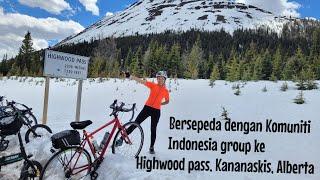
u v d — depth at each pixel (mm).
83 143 6523
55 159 5973
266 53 45625
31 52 68062
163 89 7855
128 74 7773
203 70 58500
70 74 10938
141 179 6008
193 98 18953
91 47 116312
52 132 9547
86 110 17016
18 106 18297
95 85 27562
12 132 6578
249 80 28328
